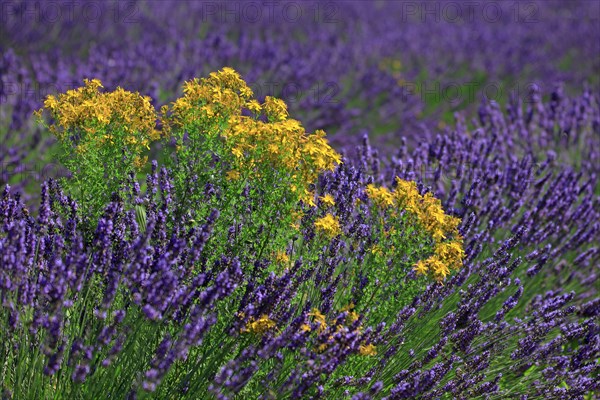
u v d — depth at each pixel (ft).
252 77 36.78
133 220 13.42
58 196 13.52
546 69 51.55
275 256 13.48
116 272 10.93
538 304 17.74
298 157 12.74
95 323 11.94
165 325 12.26
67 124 13.64
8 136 25.36
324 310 13.25
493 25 65.92
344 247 15.15
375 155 20.44
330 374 12.21
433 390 13.50
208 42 40.52
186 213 13.84
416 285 13.93
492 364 16.08
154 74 33.58
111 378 11.21
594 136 29.84
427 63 51.26
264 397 11.66
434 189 19.99
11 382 11.98
